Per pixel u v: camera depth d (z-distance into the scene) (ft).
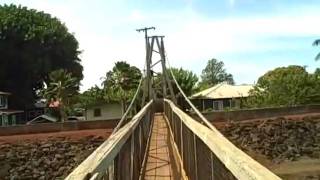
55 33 309.22
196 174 30.68
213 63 542.16
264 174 11.53
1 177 132.98
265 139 147.74
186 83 250.16
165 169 48.34
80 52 331.57
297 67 254.06
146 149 59.98
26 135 142.00
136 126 39.06
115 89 264.31
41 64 301.63
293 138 149.18
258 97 216.13
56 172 131.75
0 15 303.27
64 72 279.08
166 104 115.85
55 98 274.57
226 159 16.39
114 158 20.12
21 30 299.17
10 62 300.20
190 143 36.14
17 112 273.33
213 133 22.31
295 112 162.30
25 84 305.73
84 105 263.49
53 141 136.46
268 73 253.65
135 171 36.91
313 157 139.54
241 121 152.15
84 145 134.92
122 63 287.48
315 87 207.92
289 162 133.39
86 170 13.74
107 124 147.74
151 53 176.86
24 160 134.82
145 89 169.78
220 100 259.19
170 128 84.33
